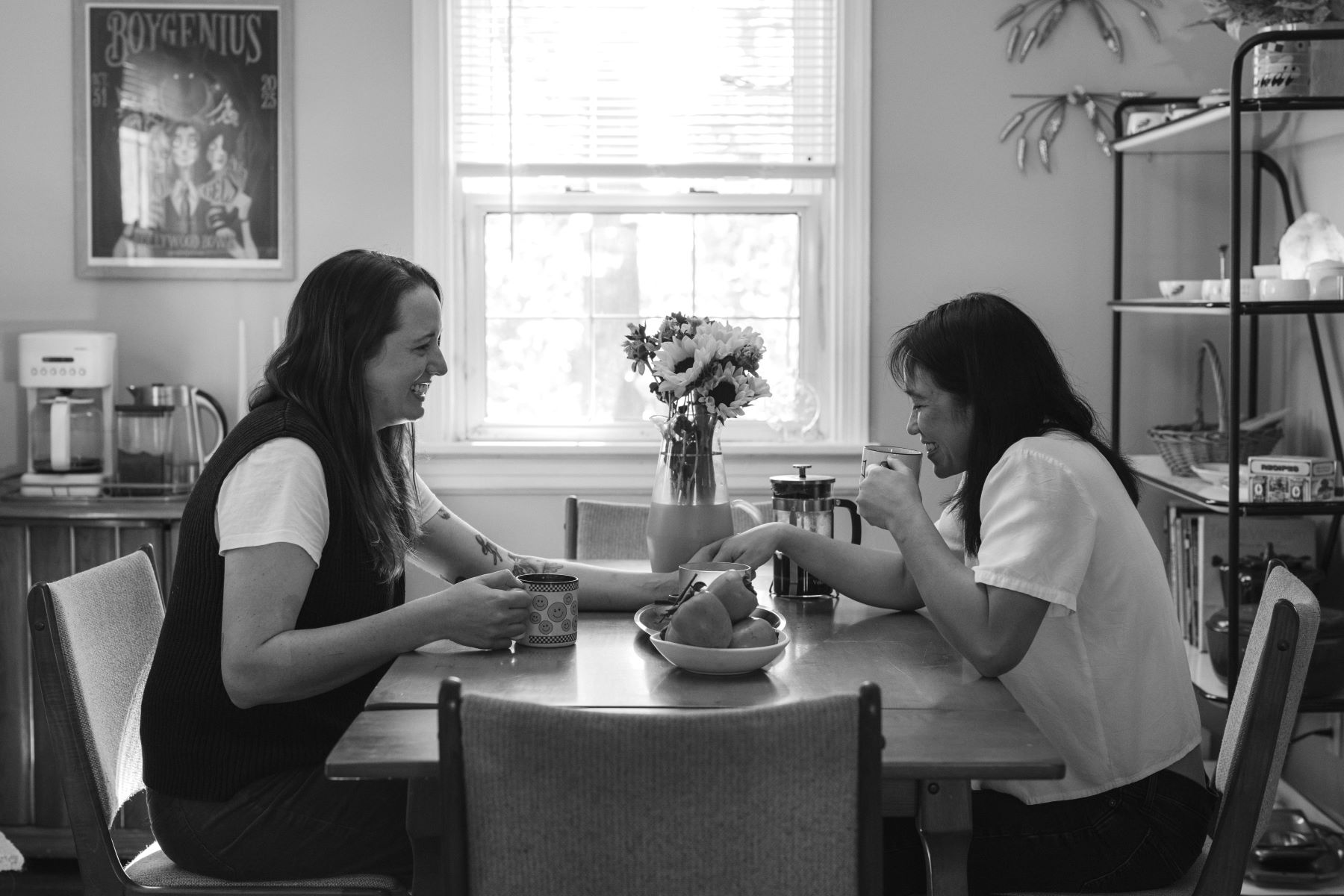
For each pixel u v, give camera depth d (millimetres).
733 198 3359
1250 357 3283
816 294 3371
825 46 3277
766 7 3273
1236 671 2449
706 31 3277
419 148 3223
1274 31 2363
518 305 3379
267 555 1557
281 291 3258
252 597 1548
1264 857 2664
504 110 3279
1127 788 1611
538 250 3373
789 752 1121
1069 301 3295
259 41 3201
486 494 3293
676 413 1984
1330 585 2961
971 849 1599
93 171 3219
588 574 1986
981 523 1685
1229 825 1490
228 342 3260
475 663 1630
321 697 1693
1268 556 2803
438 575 2121
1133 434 3328
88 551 2850
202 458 3107
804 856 1146
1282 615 1453
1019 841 1600
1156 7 3225
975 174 3268
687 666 1572
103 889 1582
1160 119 2992
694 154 3297
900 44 3244
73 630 1608
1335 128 2787
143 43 3201
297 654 1543
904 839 1646
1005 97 3250
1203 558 3020
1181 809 1609
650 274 3385
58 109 3213
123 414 2986
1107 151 3254
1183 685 1665
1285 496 2525
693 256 3381
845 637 1777
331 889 1574
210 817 1631
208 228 3232
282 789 1632
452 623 1625
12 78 3205
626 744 1116
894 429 3320
